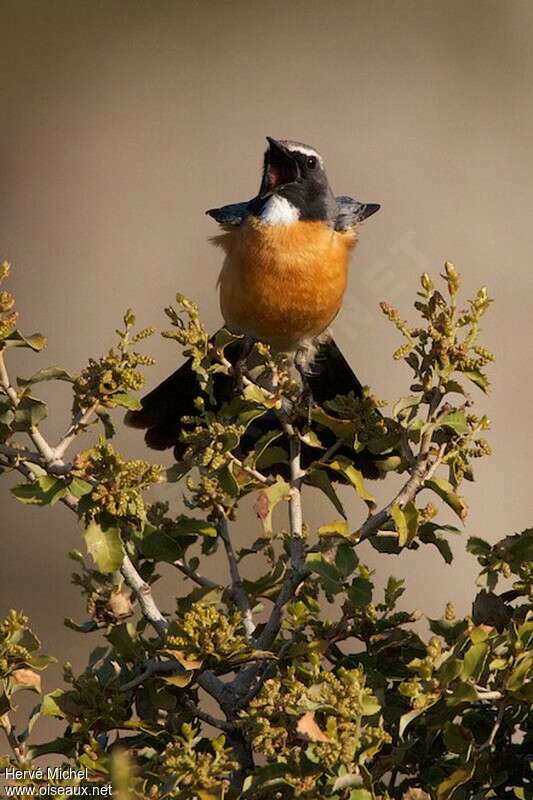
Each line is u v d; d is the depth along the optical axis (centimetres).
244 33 2231
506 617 668
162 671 664
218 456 684
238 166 2169
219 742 591
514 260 1931
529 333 1839
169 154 2181
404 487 678
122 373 662
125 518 677
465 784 637
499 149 2070
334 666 686
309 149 1116
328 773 585
